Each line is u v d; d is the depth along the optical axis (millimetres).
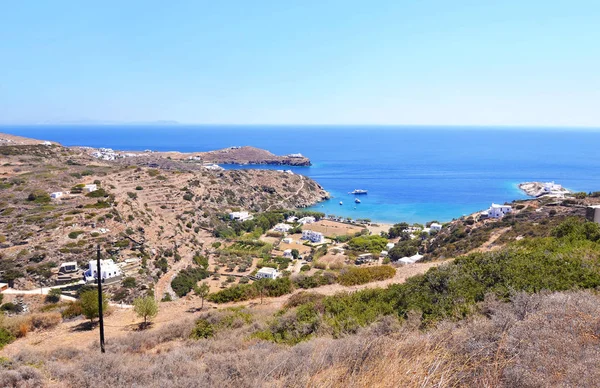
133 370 9539
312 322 13195
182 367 9055
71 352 14344
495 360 4980
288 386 6141
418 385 4441
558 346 5137
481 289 10875
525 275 11305
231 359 8844
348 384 4961
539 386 4398
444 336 6434
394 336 7758
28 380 9375
